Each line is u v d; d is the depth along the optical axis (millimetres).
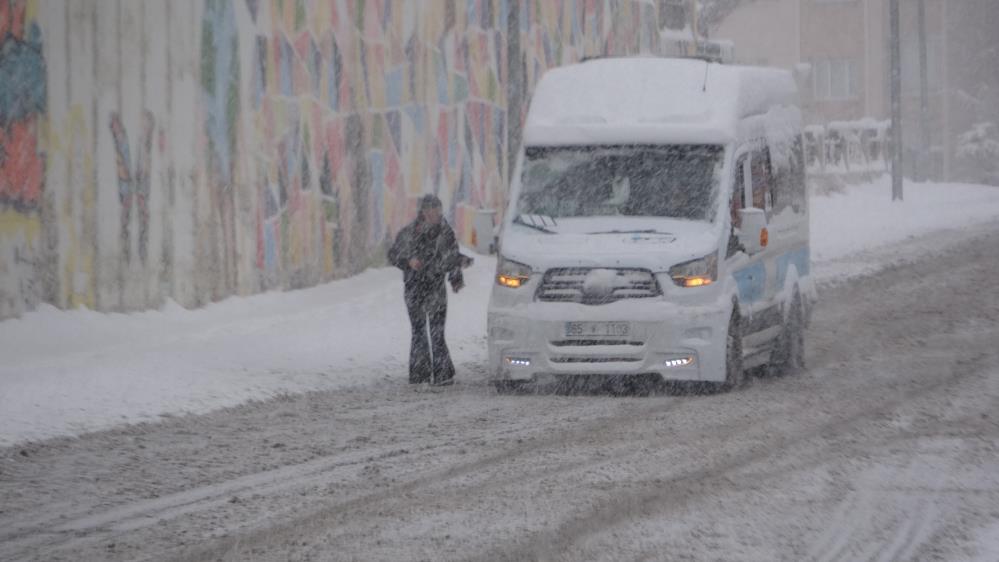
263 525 28578
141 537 27781
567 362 45469
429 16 84375
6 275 53469
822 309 70875
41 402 42281
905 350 56219
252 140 67250
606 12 112562
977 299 72000
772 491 31172
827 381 49062
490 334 46406
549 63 101375
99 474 33938
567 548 26375
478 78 90375
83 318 56125
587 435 38438
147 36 60406
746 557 25766
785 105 57250
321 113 73125
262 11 68125
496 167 93000
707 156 48406
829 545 26609
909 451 35500
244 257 66500
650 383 48969
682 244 45688
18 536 28031
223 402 44312
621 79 50719
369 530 27984
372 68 78188
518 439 37938
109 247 58250
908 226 120375
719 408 42906
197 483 32844
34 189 54812
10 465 35094
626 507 29672
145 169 60250
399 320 63531
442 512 29438
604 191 48281
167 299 61375
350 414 42781
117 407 42500
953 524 28141
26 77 54438
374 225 78250
